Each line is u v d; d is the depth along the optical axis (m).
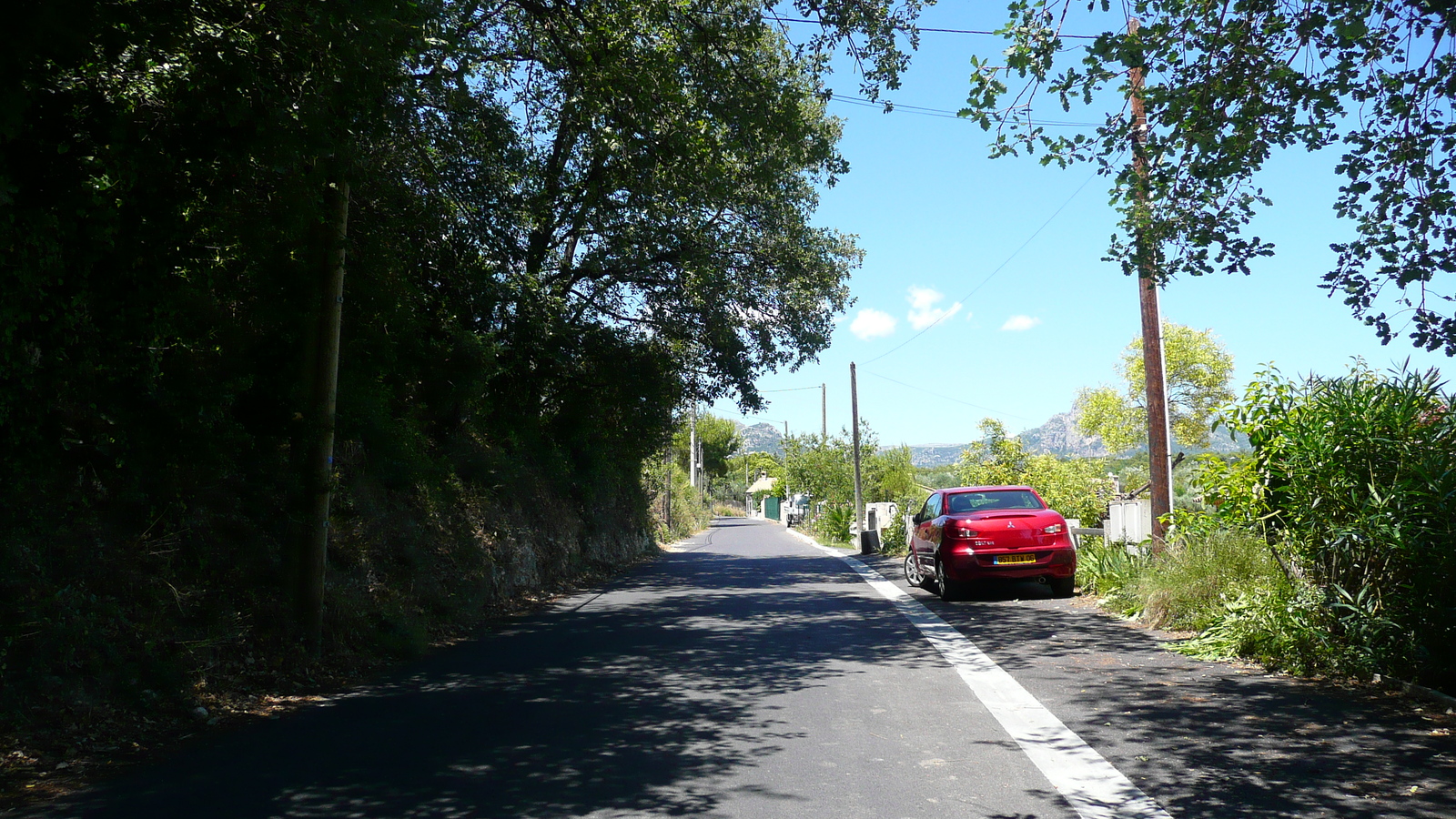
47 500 6.51
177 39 5.75
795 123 12.30
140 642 6.55
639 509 31.38
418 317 13.15
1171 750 5.23
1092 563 13.47
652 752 5.39
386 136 8.34
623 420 22.31
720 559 27.73
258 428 8.72
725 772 4.99
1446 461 6.73
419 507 12.45
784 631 10.58
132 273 6.59
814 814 4.30
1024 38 6.75
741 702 6.76
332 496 10.12
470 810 4.38
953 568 13.02
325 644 8.41
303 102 6.70
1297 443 7.75
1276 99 6.50
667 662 8.53
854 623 11.13
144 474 7.42
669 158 12.43
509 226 14.66
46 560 6.36
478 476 15.34
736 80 12.09
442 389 14.53
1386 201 6.17
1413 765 4.79
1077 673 7.57
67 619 6.02
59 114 5.64
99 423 6.96
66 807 4.46
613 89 11.78
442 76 8.52
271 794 4.62
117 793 4.68
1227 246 7.03
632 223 17.23
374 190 10.68
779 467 89.75
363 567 10.17
